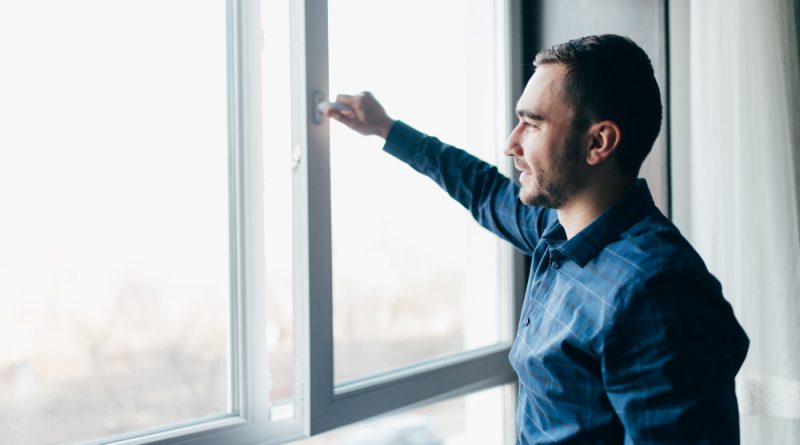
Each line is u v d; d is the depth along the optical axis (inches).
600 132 35.3
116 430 42.5
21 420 39.4
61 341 40.5
